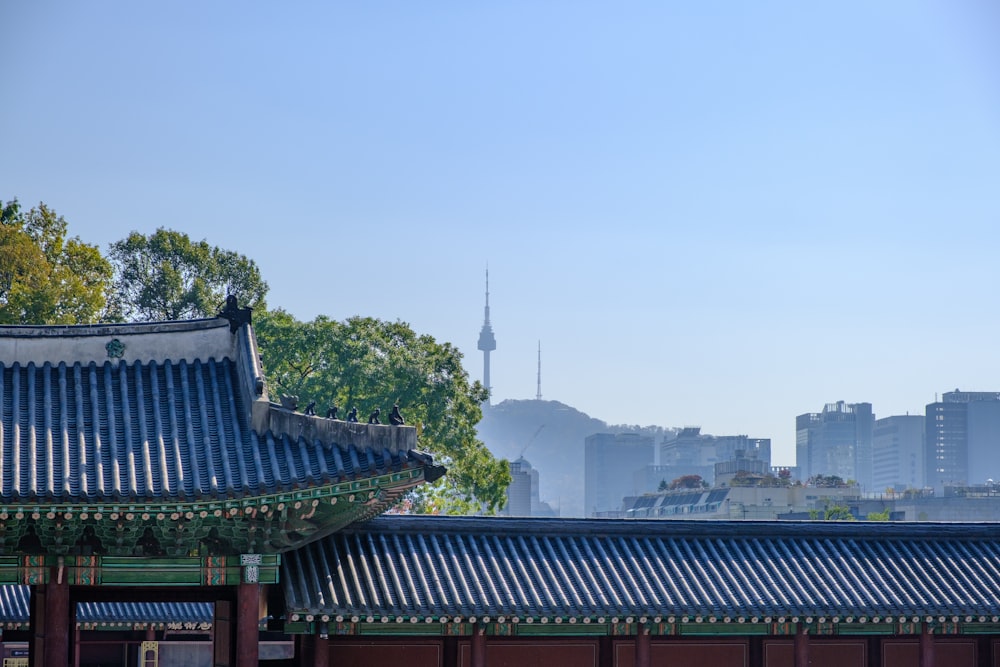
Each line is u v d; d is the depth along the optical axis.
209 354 50.91
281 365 124.12
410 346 128.00
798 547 53.75
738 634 52.53
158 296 138.75
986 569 54.03
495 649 51.19
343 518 46.53
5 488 42.62
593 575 50.31
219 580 45.81
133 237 141.75
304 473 44.09
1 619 68.44
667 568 51.34
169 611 78.50
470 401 127.88
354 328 125.94
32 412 46.62
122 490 43.25
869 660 53.97
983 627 53.69
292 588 46.91
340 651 49.88
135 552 45.44
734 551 52.88
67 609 45.06
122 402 48.03
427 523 51.25
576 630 50.84
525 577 49.47
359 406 122.25
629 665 52.03
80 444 45.62
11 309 116.31
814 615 49.75
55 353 49.50
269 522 45.22
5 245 119.38
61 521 43.81
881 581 52.12
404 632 49.75
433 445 123.81
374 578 48.47
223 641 47.94
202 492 43.06
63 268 126.44
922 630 52.81
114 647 82.81
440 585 48.47
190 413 47.62
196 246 143.38
